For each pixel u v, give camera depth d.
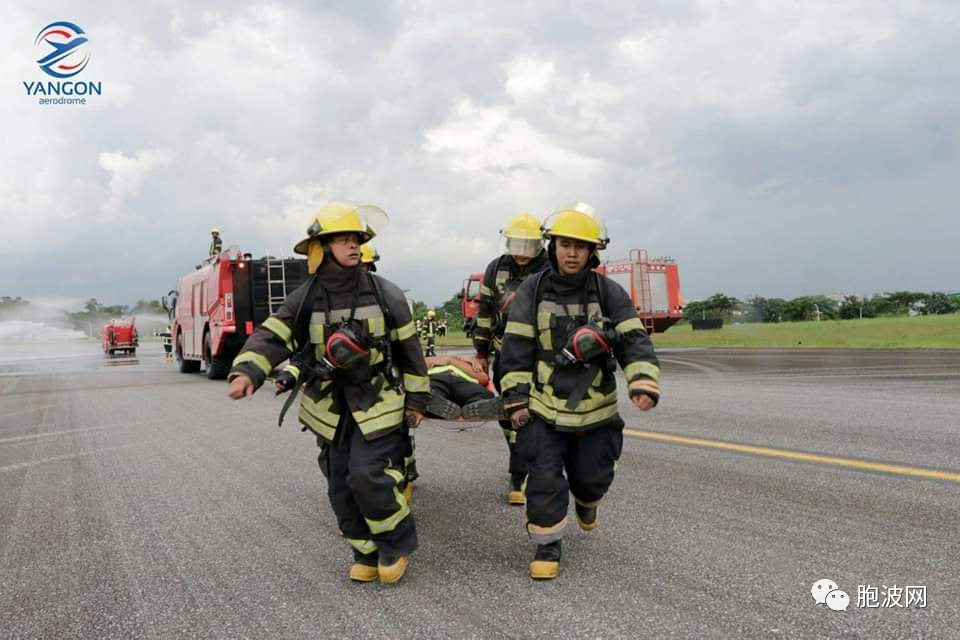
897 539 3.61
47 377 19.03
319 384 3.30
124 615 3.05
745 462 5.44
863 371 12.67
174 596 3.25
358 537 3.33
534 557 3.61
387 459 3.26
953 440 5.98
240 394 3.06
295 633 2.81
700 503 4.40
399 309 3.35
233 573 3.52
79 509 4.84
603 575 3.29
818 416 7.44
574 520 4.19
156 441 7.49
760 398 9.12
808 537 3.69
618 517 4.17
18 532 4.34
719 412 8.02
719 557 3.45
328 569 3.54
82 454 6.91
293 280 14.96
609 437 3.46
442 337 35.66
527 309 3.43
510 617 2.87
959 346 19.00
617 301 3.40
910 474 4.88
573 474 3.53
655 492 4.69
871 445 5.88
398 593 3.19
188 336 18.09
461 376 4.81
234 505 4.79
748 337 27.45
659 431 6.90
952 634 2.59
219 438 7.54
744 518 4.06
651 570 3.32
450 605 3.02
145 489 5.34
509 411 3.39
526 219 4.89
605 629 2.71
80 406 11.16
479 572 3.41
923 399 8.48
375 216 3.34
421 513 4.48
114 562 3.74
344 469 3.29
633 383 3.23
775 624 2.70
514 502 4.64
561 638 2.66
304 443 7.09
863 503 4.25
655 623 2.75
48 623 3.00
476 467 5.81
